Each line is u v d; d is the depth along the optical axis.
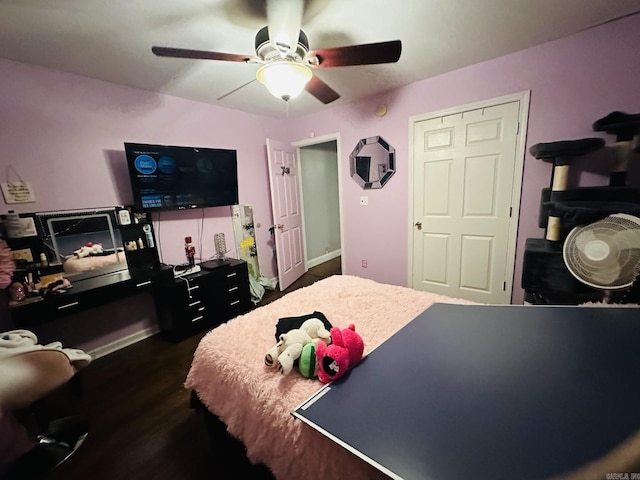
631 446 0.56
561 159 1.87
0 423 1.14
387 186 3.17
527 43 2.11
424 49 2.10
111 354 2.40
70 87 2.16
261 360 1.21
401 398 0.81
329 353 0.97
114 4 1.43
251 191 3.55
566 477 0.53
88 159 2.28
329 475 0.79
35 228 2.05
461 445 0.63
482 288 2.77
